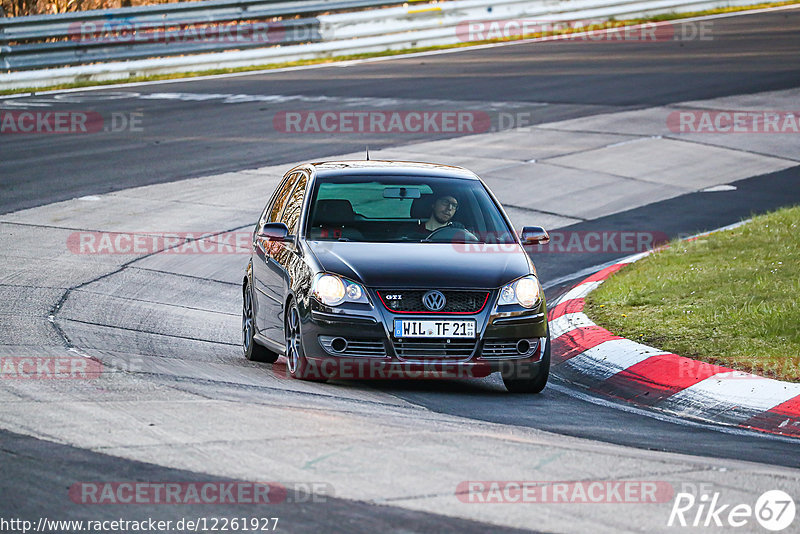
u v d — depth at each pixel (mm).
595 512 17625
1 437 21031
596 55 107562
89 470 19125
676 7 131875
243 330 34906
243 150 71188
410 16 113688
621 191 63250
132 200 58875
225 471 19219
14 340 32281
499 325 28094
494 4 118750
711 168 68625
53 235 51312
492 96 88688
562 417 26391
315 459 20109
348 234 30547
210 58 104688
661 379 30203
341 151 70438
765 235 48750
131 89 95812
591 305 39969
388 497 18000
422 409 26141
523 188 63062
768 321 33625
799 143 74375
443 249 30062
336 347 27875
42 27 97125
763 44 111625
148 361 30469
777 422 26469
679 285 40688
